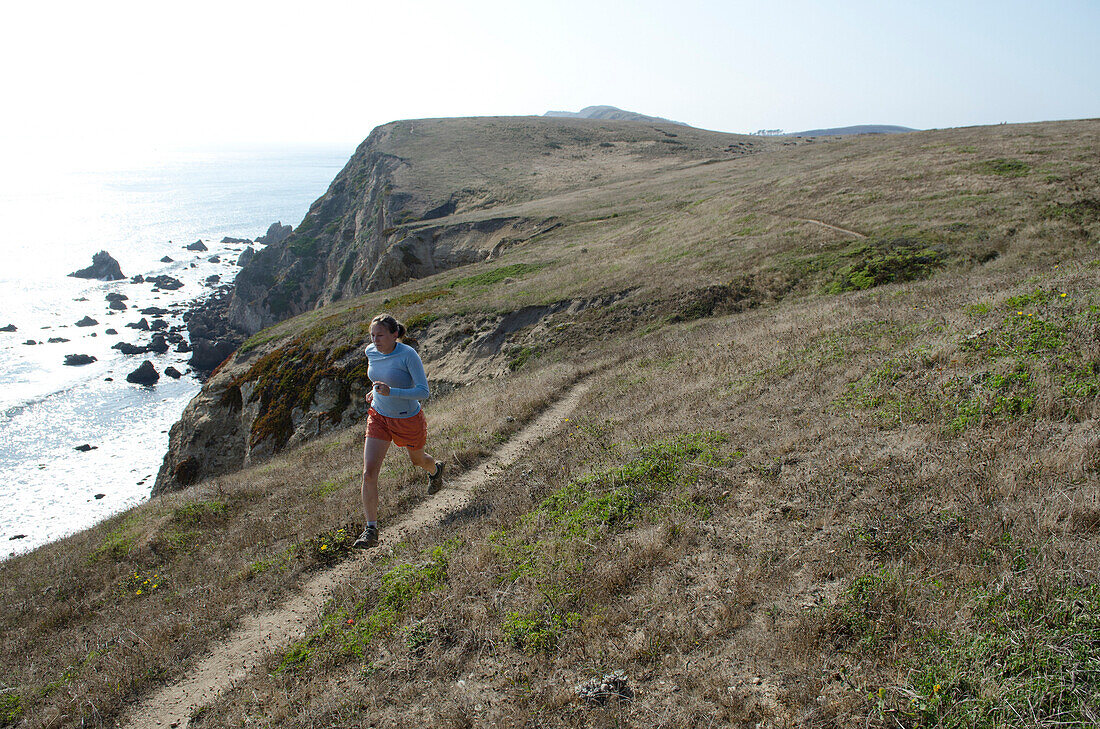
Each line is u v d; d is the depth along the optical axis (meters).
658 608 4.45
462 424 12.13
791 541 4.82
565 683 3.96
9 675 6.12
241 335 60.81
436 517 7.51
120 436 39.19
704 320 20.30
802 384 8.37
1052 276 10.49
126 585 8.27
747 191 35.75
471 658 4.45
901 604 3.84
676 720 3.47
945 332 8.39
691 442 7.08
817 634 3.83
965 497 4.68
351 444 14.30
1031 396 5.77
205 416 28.56
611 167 66.44
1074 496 4.32
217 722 4.50
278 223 120.62
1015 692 3.00
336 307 35.19
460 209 59.47
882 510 4.82
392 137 89.81
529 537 5.88
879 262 20.92
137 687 5.29
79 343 56.28
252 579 6.99
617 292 24.27
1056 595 3.47
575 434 9.16
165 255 101.25
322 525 8.02
